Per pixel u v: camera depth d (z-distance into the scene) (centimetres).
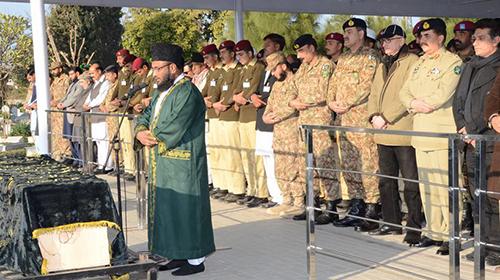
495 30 543
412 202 640
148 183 575
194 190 557
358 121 698
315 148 745
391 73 643
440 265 573
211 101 913
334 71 722
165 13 2653
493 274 541
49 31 2702
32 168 504
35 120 1313
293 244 665
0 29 2645
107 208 439
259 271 575
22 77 2705
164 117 549
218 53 933
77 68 1312
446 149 596
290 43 2183
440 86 579
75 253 427
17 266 429
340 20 2184
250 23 2252
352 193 723
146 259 446
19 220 424
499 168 524
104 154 1127
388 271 562
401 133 443
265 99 816
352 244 654
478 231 424
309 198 522
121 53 1081
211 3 1255
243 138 869
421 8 1345
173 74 561
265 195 864
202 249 560
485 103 523
